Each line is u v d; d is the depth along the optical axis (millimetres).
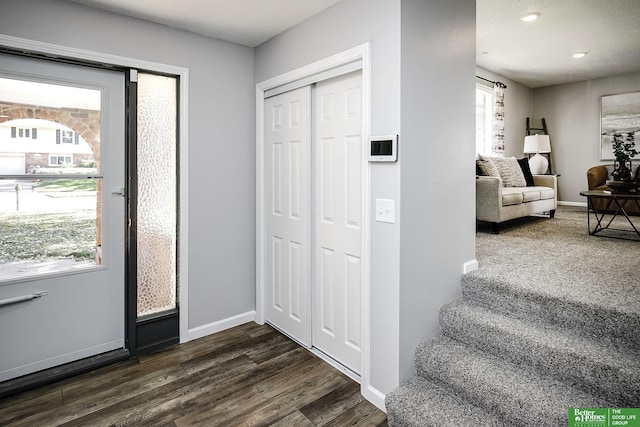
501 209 3934
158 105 2648
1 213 2146
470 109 2406
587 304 1873
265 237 3104
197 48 2732
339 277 2443
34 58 2199
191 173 2740
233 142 2967
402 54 1875
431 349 2070
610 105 6320
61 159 2318
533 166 6395
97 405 2029
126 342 2559
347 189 2354
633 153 4438
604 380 1604
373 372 2104
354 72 2260
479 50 4848
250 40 2883
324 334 2588
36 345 2256
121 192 2523
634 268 2535
